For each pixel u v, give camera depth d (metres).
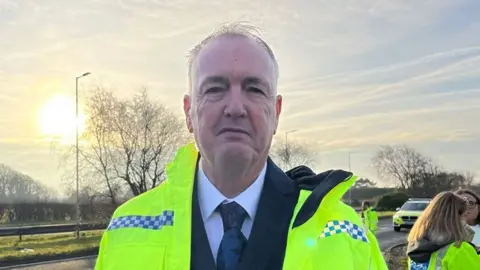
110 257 0.75
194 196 0.75
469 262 1.61
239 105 0.68
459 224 1.67
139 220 0.77
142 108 10.57
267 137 0.71
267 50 0.73
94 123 10.25
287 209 0.73
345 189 0.75
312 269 0.70
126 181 10.46
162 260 0.72
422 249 1.68
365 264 0.73
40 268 5.59
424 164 26.94
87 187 10.32
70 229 9.45
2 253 6.39
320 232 0.73
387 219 14.23
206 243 0.71
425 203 9.99
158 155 10.59
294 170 0.84
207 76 0.70
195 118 0.73
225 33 0.72
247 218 0.73
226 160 0.69
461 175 22.41
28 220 13.14
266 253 0.70
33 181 14.72
